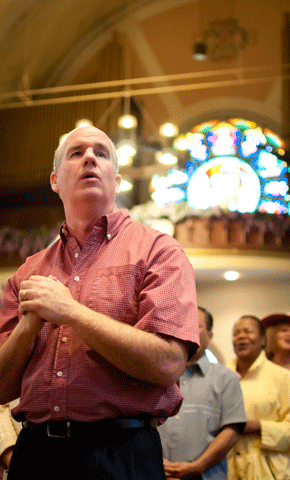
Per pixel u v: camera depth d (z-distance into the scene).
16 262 9.36
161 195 8.88
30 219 10.23
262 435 3.04
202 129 12.30
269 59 11.71
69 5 10.72
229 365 3.67
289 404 3.21
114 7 11.56
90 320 1.32
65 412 1.34
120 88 11.84
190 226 8.74
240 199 8.80
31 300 1.34
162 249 1.52
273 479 2.96
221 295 9.05
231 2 11.30
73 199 1.62
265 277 8.89
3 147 12.07
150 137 11.51
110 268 1.49
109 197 1.66
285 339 4.23
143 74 12.35
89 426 1.34
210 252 8.61
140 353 1.30
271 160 9.07
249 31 11.47
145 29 11.96
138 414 1.37
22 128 12.10
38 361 1.44
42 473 1.34
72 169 1.66
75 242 1.63
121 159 8.78
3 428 2.60
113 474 1.29
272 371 3.39
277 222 8.62
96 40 12.16
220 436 2.67
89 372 1.36
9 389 1.52
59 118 12.01
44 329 1.47
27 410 1.40
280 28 11.33
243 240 8.61
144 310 1.41
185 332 1.39
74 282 1.51
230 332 8.84
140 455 1.32
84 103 11.96
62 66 12.26
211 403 2.77
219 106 12.25
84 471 1.30
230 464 3.07
